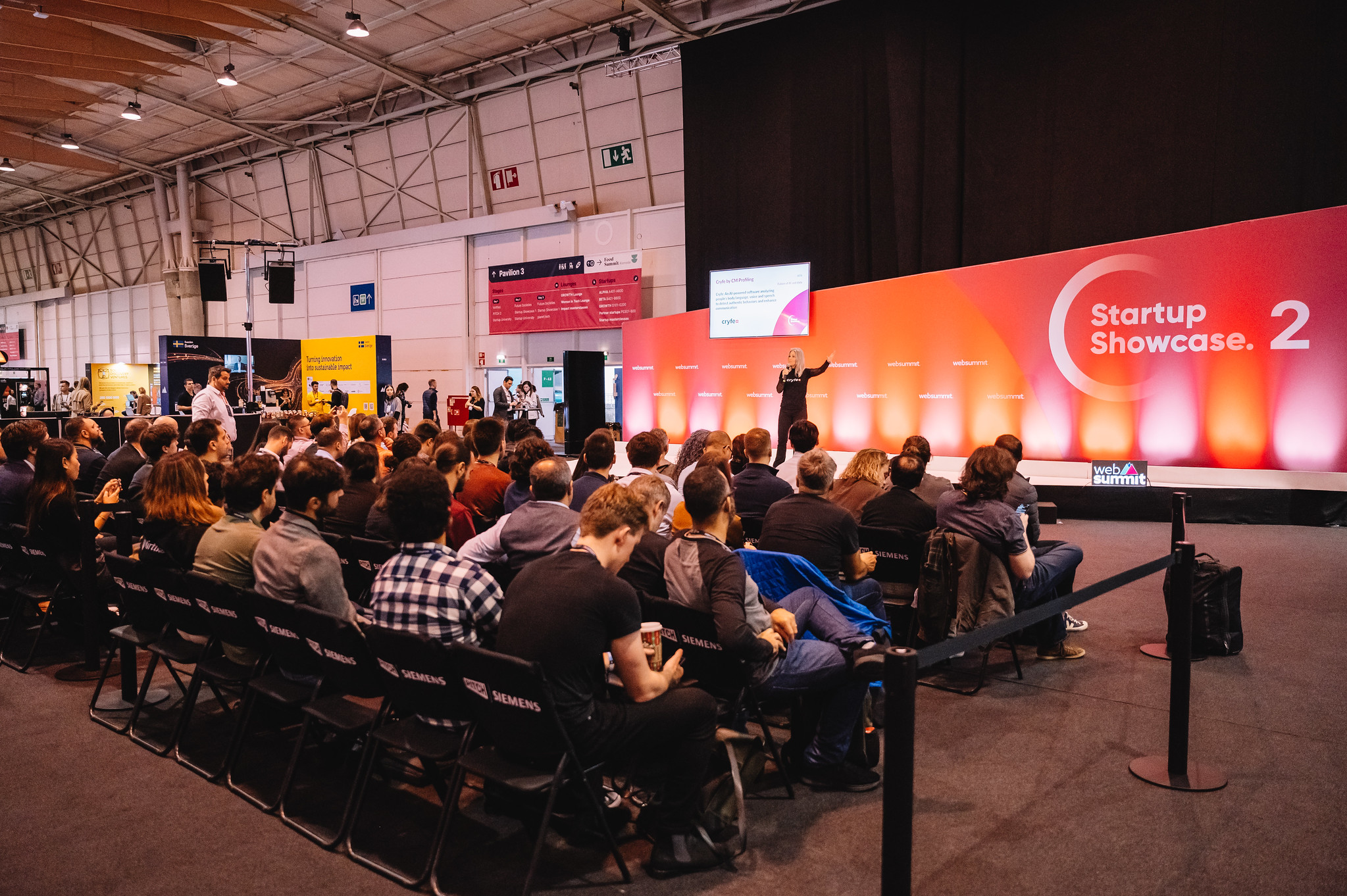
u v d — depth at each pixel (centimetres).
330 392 1678
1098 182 862
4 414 1439
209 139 1916
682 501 369
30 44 1059
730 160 1147
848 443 1029
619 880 220
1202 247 732
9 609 477
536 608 206
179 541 326
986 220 935
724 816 236
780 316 1080
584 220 1468
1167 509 736
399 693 231
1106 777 274
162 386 1609
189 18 1045
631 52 1334
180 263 2116
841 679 265
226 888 217
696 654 254
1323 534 660
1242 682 356
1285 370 698
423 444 561
